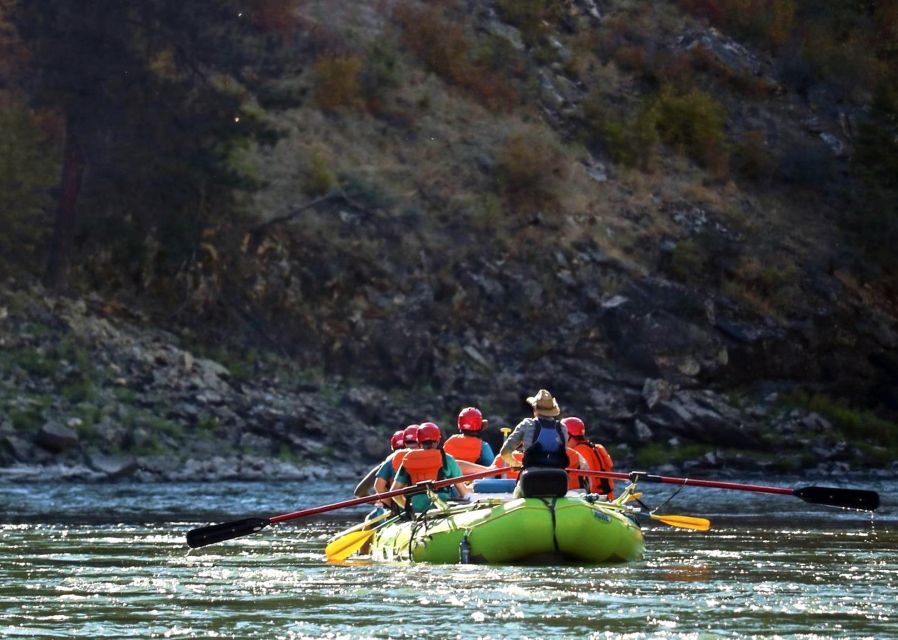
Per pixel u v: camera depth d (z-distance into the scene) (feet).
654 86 532.32
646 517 205.36
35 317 331.98
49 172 349.61
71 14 335.06
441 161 436.76
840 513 214.90
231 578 107.04
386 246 397.60
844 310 436.76
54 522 183.32
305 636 75.77
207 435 318.24
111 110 341.41
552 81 506.48
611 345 391.04
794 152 508.12
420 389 373.40
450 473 132.26
